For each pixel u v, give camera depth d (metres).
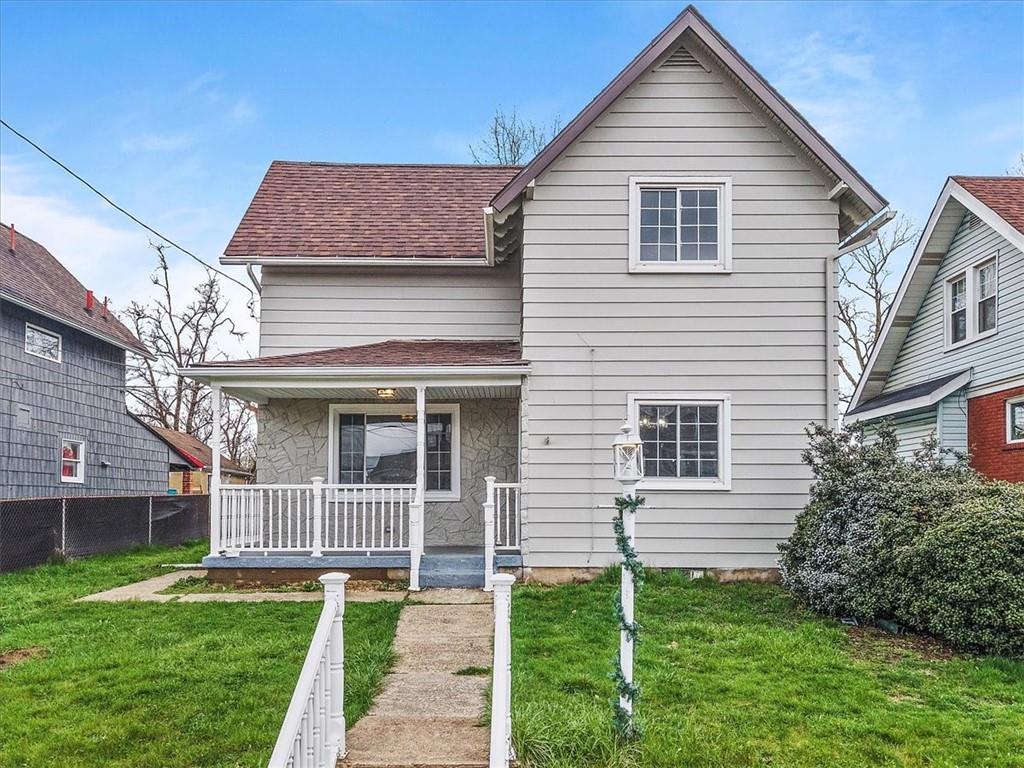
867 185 10.12
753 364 10.56
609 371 10.58
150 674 6.20
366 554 10.51
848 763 4.77
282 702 5.61
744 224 10.68
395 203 13.81
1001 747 4.98
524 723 4.93
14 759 4.74
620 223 10.70
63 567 13.27
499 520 10.99
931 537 7.32
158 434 22.62
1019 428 12.74
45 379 17.22
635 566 5.05
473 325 12.67
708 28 10.46
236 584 10.27
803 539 9.13
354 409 12.23
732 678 6.23
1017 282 12.62
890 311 16.27
